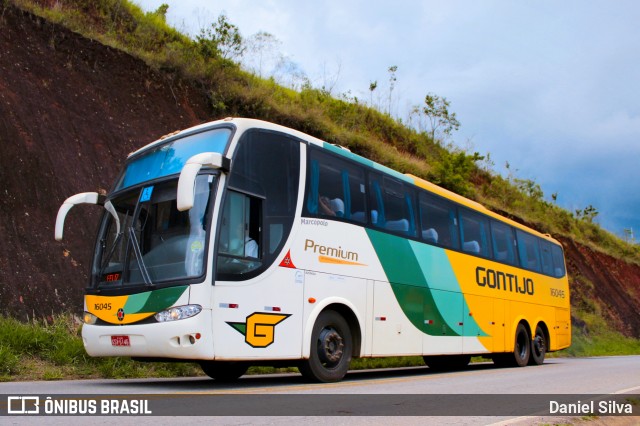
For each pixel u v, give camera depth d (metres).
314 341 8.54
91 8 19.30
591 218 43.81
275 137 8.59
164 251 7.55
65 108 14.87
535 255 16.66
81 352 9.69
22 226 12.16
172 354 7.02
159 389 7.51
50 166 13.47
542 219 34.81
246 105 20.02
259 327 7.63
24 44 15.34
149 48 19.58
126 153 15.36
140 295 7.42
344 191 9.66
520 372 12.35
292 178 8.66
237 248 7.59
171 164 8.28
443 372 12.48
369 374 11.49
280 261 8.12
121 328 7.43
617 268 40.19
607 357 22.08
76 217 13.26
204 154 7.30
